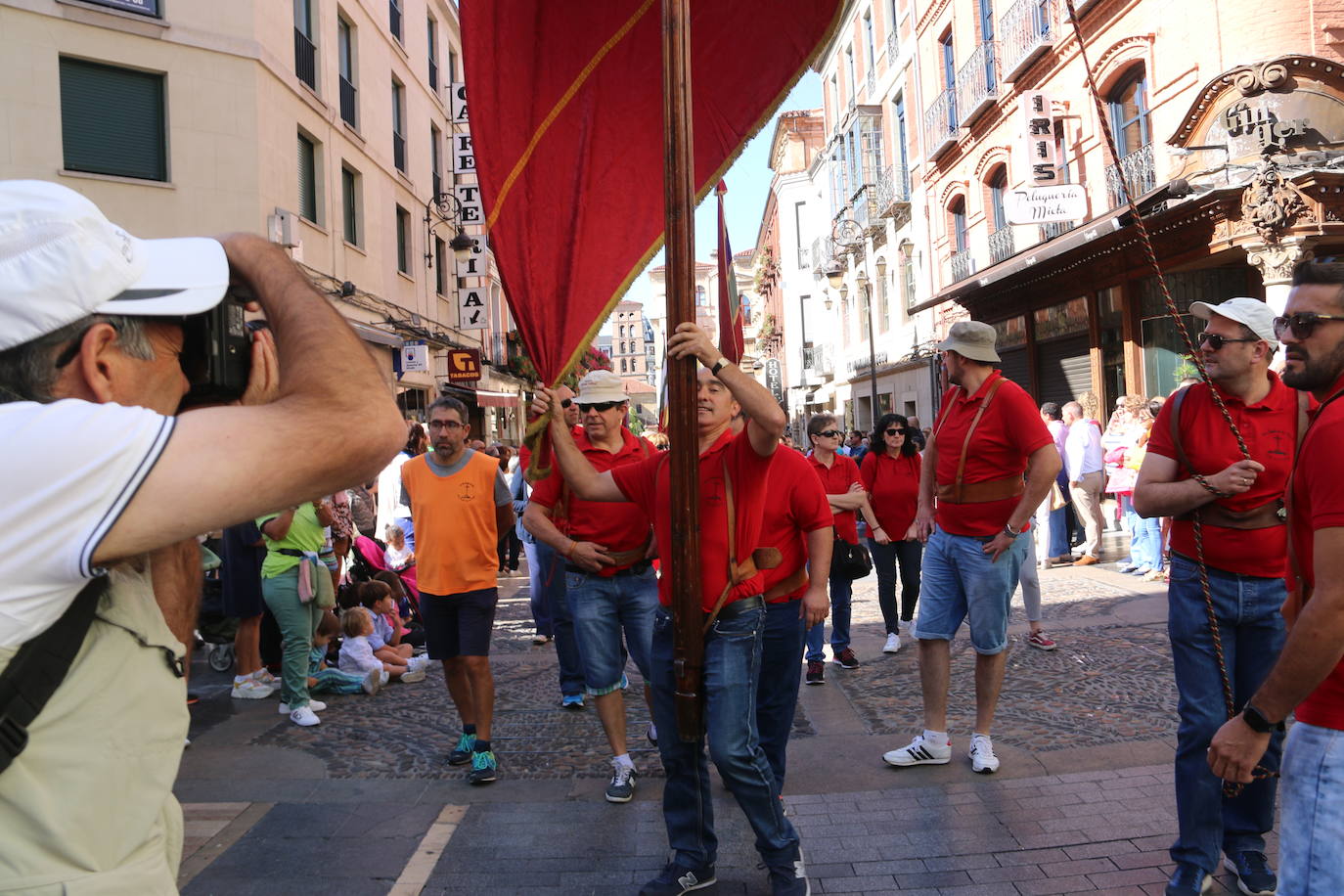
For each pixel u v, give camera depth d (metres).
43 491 1.03
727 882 3.47
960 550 4.50
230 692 6.77
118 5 13.09
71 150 12.85
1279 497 3.16
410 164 22.52
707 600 3.18
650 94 3.35
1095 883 3.33
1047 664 6.46
